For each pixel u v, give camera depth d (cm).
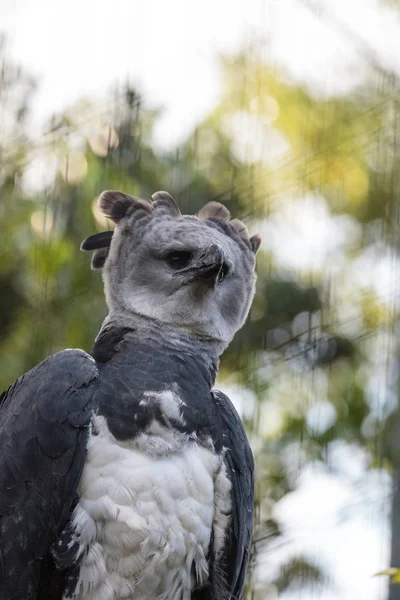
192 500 1202
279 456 1858
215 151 1888
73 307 1825
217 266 1350
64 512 1185
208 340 1378
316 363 1905
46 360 1280
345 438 1897
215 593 1234
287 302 1905
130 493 1181
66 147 1811
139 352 1295
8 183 1817
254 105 1914
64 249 1809
